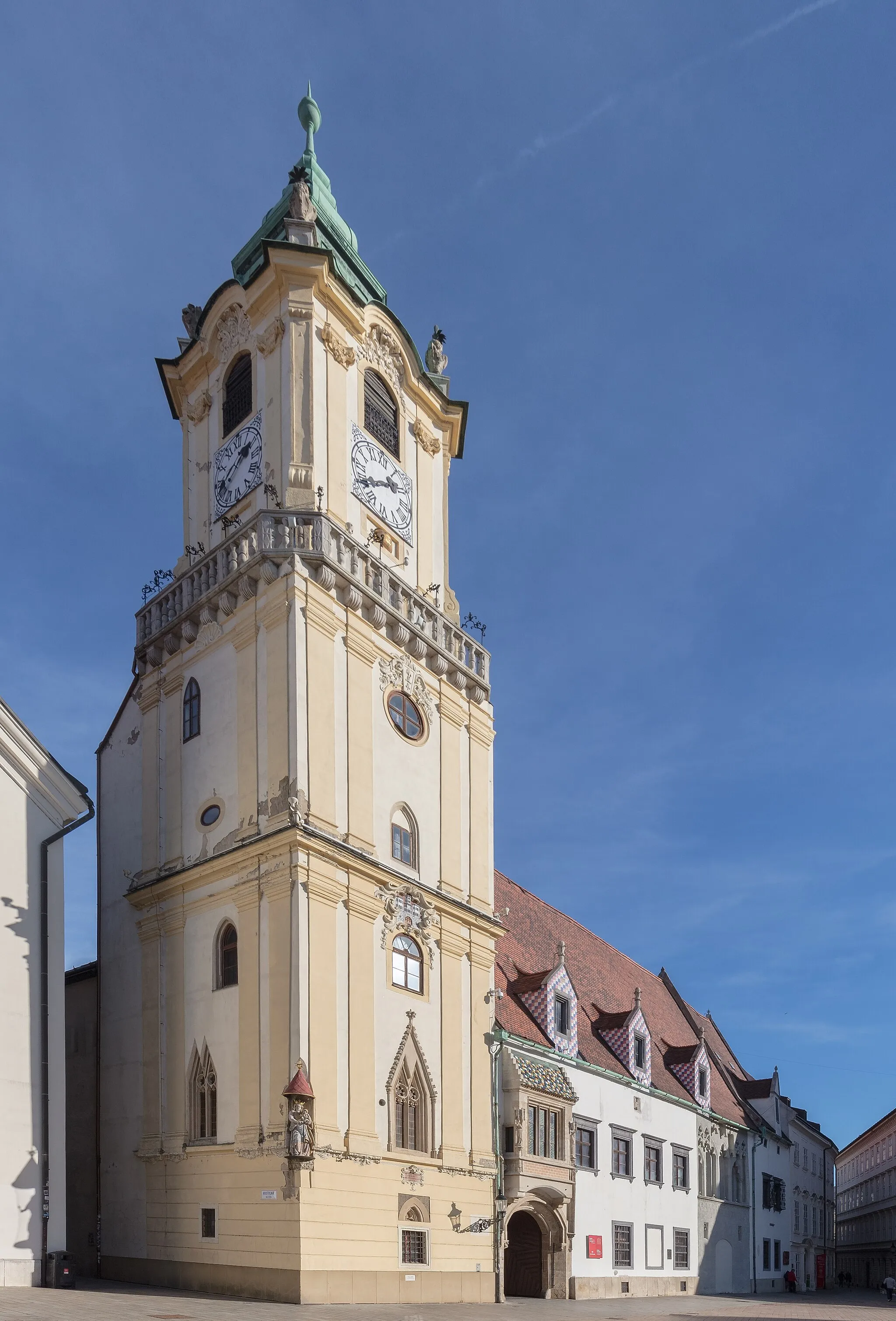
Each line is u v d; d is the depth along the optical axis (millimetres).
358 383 38312
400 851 34812
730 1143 61344
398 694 36281
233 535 34719
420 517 40594
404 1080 32625
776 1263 67625
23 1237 28219
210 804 33469
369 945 31906
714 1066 68125
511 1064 38188
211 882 32500
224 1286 28453
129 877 35750
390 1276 29750
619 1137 46938
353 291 37844
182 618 35750
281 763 31375
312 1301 26891
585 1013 50531
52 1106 29531
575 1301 38875
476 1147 35062
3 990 29438
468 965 36812
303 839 30141
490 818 39875
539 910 54438
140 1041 33812
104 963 36000
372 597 34969
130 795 37219
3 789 30719
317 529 33688
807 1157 83875
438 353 44781
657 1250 48969
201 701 34781
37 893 30781
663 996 66625
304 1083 27953
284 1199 27594
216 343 39438
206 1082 31125
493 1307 32406
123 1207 32750
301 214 38000
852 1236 138125
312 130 44000
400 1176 31078
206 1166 30094
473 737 39938
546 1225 39625
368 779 33500
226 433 38469
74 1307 22875
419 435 41469
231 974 31391
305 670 32031
